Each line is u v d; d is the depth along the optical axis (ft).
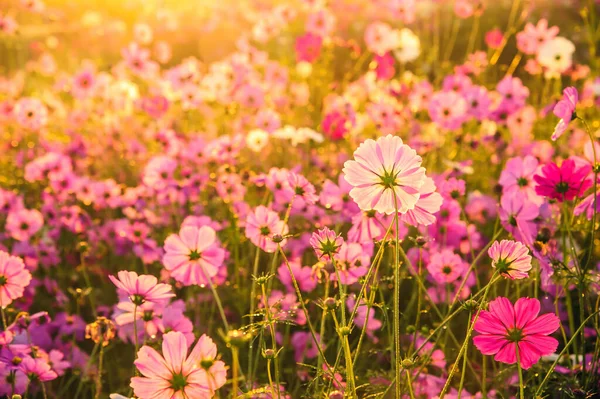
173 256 5.04
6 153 10.71
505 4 17.21
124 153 10.07
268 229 5.29
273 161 9.12
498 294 6.35
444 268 5.66
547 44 10.71
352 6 16.85
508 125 9.66
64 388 5.84
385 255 6.74
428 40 15.57
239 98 9.96
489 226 7.22
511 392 5.51
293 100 11.10
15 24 13.85
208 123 10.81
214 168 8.11
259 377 5.80
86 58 18.25
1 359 4.96
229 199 7.29
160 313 5.28
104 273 7.55
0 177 9.89
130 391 5.85
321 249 4.59
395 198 4.29
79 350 6.12
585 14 12.36
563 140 9.12
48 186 9.29
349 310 5.88
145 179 7.72
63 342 6.31
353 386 4.37
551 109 9.58
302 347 5.98
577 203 5.85
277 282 6.68
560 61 10.64
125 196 8.24
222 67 10.32
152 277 4.73
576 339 5.74
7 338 5.05
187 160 8.57
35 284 6.86
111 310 6.78
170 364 4.34
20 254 7.26
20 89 13.29
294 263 6.03
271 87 11.05
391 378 5.16
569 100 5.04
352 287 6.41
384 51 11.46
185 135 9.68
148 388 4.33
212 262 5.05
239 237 6.64
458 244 6.23
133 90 11.27
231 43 17.17
